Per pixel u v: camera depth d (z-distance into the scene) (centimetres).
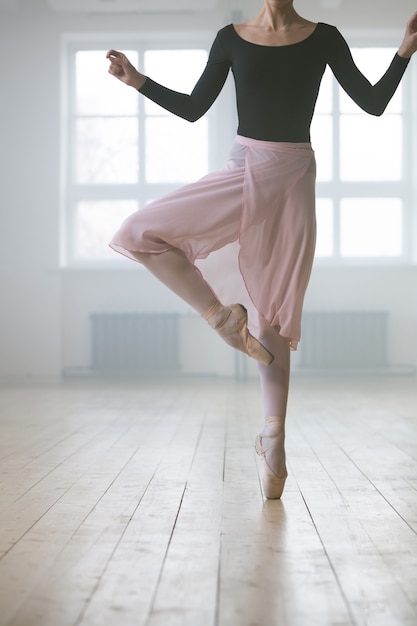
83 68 1052
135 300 1034
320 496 302
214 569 207
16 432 511
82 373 1027
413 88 1048
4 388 913
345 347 1026
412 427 531
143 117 1051
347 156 1053
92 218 1052
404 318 1039
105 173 1052
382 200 1054
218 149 1034
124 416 609
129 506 284
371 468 367
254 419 585
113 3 991
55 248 1027
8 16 1025
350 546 229
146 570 206
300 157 282
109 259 1053
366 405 693
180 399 760
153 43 1048
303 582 196
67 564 212
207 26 1015
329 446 440
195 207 276
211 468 368
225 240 280
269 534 244
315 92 287
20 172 1028
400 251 1057
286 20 286
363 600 182
